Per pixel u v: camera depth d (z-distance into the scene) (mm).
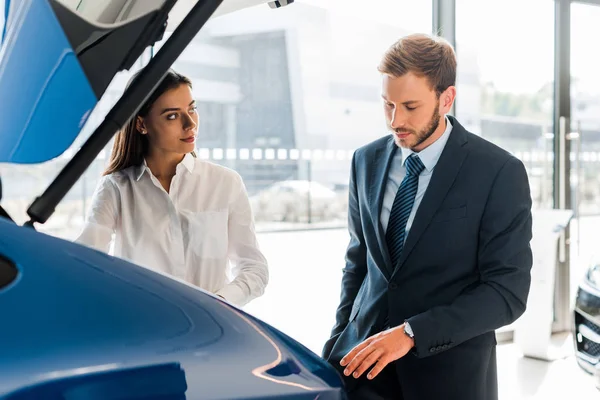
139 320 566
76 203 3020
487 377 1397
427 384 1349
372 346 1191
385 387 1433
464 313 1233
